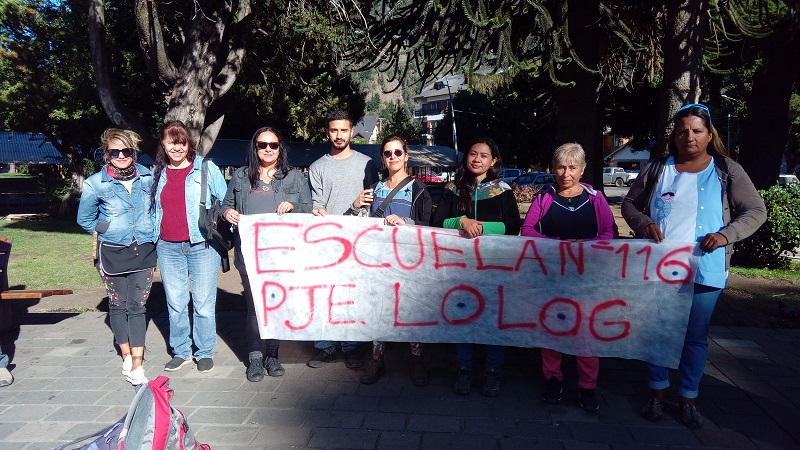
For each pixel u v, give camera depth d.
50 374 4.23
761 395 3.80
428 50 7.70
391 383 4.04
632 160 60.75
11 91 16.73
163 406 2.26
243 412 3.56
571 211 3.66
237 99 18.84
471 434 3.27
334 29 10.22
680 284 3.37
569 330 3.62
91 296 6.92
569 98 8.56
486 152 3.79
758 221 3.14
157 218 4.10
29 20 16.28
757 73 10.81
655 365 3.43
